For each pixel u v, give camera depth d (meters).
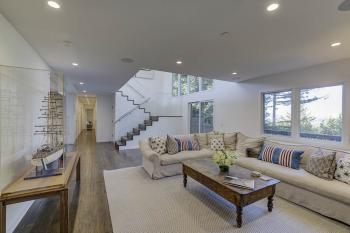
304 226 2.21
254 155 3.88
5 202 1.75
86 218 2.36
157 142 4.27
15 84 2.31
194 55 3.13
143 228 2.15
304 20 2.00
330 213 2.36
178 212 2.50
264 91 4.75
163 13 1.87
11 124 2.24
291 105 4.21
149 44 2.67
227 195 2.32
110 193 3.05
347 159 2.55
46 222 2.27
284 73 4.28
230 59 3.36
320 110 3.75
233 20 2.01
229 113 5.86
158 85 8.46
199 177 2.87
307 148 3.28
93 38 2.48
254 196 2.27
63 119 3.17
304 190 2.64
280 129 4.52
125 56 3.18
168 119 7.92
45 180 2.08
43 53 3.05
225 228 2.16
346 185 2.36
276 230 2.13
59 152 2.68
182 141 4.54
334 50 2.89
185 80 8.09
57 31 2.29
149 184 3.44
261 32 2.29
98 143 8.25
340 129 3.45
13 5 1.75
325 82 3.57
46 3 1.72
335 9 1.79
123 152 6.26
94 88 6.86
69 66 3.81
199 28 2.19
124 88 7.84
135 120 7.96
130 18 1.98
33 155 2.51
